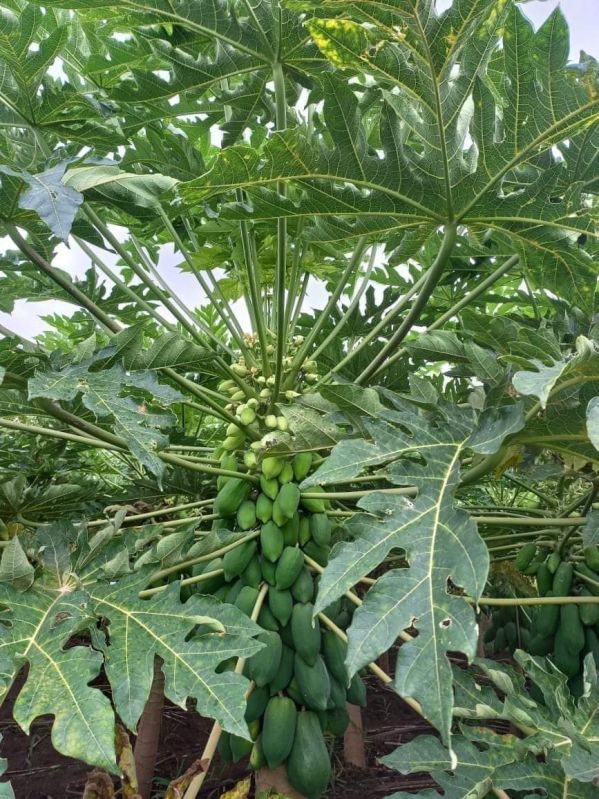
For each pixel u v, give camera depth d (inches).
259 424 86.8
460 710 54.0
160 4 80.1
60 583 60.3
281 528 74.6
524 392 45.8
